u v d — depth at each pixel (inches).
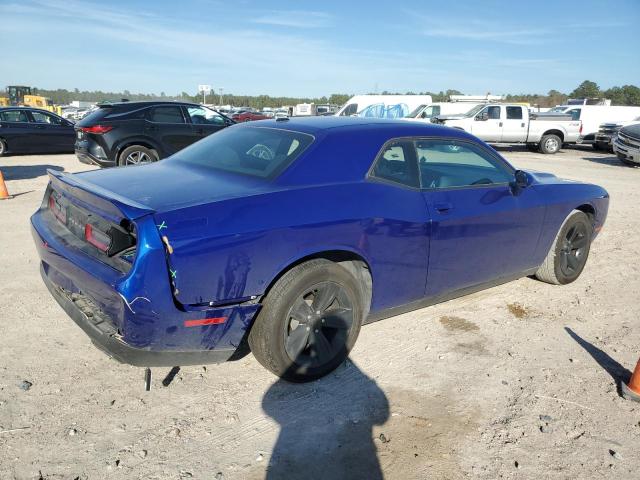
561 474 99.3
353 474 97.2
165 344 104.1
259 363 132.0
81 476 93.4
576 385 130.4
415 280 142.1
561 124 828.6
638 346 152.9
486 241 157.6
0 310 157.1
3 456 97.0
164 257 98.7
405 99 1075.9
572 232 193.5
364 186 129.3
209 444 103.3
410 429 110.7
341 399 120.3
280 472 96.8
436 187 147.2
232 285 106.8
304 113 1652.3
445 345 148.4
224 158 138.8
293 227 112.8
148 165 147.5
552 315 172.9
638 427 114.6
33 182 396.5
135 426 107.4
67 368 127.6
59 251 114.7
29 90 1758.1
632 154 628.4
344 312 125.8
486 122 815.1
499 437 109.3
